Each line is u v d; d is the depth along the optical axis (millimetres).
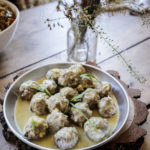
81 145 518
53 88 599
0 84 673
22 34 829
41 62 742
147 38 831
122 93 596
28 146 527
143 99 641
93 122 531
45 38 820
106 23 885
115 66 733
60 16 890
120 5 905
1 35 669
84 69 634
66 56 764
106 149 531
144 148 560
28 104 591
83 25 646
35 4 1234
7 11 738
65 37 829
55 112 541
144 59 754
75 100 571
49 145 519
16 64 732
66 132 510
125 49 788
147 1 949
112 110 564
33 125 519
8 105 573
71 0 630
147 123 595
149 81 689
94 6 627
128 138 539
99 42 811
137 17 913
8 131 540
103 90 593
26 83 599
